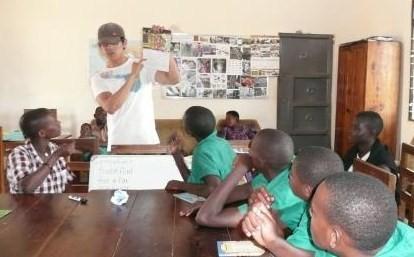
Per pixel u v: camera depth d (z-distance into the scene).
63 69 4.79
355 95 4.12
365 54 3.91
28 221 1.44
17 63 4.77
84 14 4.74
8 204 1.63
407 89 3.82
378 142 2.41
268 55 4.85
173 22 4.79
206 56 4.83
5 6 4.69
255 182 1.53
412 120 3.74
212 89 4.88
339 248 0.84
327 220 0.84
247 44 4.84
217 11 4.81
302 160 1.15
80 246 1.23
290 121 4.89
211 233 1.34
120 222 1.43
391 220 0.81
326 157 1.14
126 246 1.23
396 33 3.99
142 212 1.54
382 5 4.26
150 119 2.20
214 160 1.75
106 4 4.74
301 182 1.15
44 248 1.21
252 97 4.90
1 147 2.60
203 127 1.82
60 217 1.48
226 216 1.39
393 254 0.95
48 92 4.81
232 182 1.46
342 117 4.46
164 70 2.20
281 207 1.31
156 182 1.92
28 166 1.93
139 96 2.17
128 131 2.17
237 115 4.56
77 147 2.23
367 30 4.62
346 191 0.82
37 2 4.71
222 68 4.86
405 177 2.11
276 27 4.84
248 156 1.49
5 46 4.74
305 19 4.84
